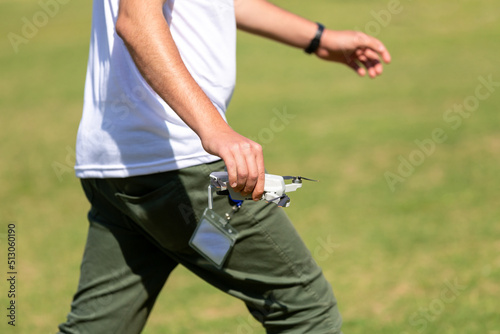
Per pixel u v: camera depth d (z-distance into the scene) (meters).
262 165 5.84
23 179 24.95
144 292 8.38
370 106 33.53
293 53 51.00
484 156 24.12
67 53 55.00
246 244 7.52
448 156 24.50
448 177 22.17
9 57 54.56
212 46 7.45
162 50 6.06
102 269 8.35
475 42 48.00
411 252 16.36
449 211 19.11
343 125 30.22
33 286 15.38
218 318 13.69
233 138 5.83
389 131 28.59
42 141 30.81
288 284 7.68
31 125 34.09
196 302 14.62
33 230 19.41
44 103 39.22
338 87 38.66
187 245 7.74
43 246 18.06
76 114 36.31
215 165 7.40
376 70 10.16
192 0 7.32
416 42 49.53
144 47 6.08
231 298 14.80
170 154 7.31
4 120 35.47
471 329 12.20
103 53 7.64
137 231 8.14
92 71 7.87
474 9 59.38
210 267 7.81
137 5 6.17
